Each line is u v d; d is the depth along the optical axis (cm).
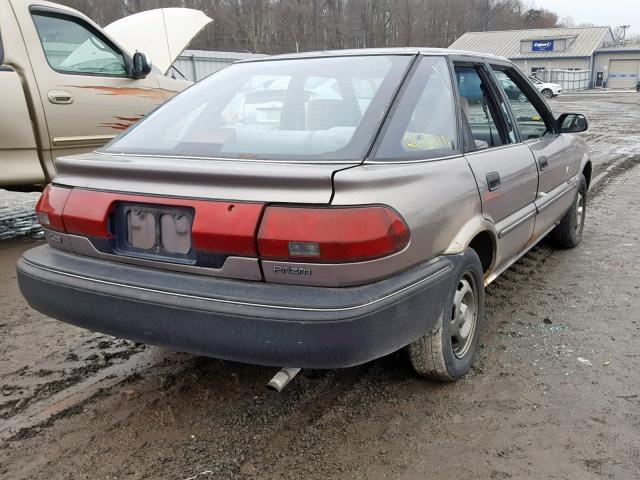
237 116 304
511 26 8544
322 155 256
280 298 225
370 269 229
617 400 300
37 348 359
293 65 333
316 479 244
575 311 411
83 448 263
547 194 434
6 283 475
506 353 349
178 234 247
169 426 279
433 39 6122
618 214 699
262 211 228
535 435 272
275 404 296
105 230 261
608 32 6128
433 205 261
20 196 845
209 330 233
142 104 629
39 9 548
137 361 341
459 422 282
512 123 392
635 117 2142
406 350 296
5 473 247
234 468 250
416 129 281
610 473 247
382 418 285
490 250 338
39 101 536
